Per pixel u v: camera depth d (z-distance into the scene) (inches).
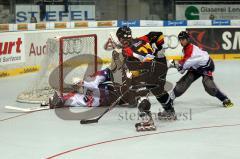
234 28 1096.2
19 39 893.8
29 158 381.4
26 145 420.8
